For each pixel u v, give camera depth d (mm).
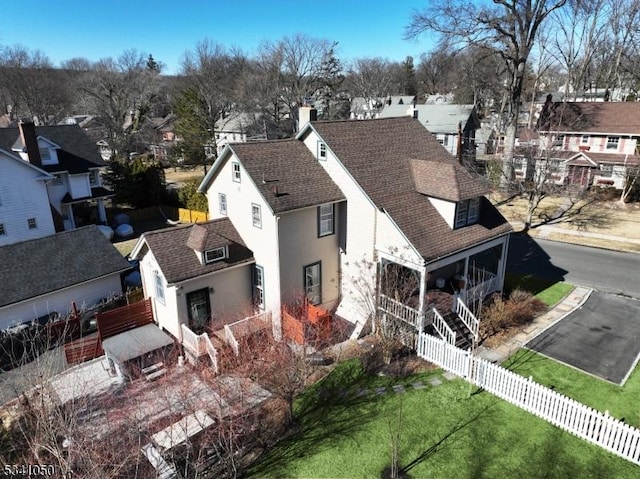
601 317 19969
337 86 78500
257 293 21062
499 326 19062
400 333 17562
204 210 39094
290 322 18719
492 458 12305
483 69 55438
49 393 13203
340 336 19672
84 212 40062
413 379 16141
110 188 44562
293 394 14844
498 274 21984
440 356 16688
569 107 46469
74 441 11047
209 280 19406
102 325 19516
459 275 22703
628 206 37500
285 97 73000
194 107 60094
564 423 13242
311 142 21656
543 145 36562
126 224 37125
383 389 15633
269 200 18484
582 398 14508
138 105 76125
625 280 24031
